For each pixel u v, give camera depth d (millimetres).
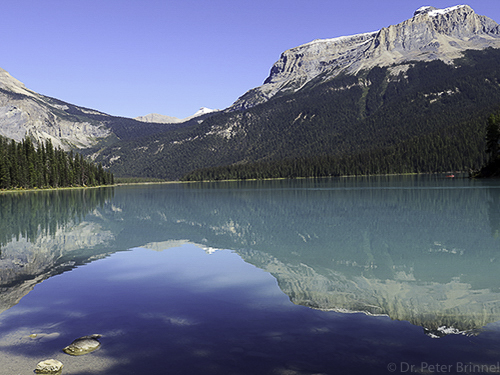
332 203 60094
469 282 16953
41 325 12297
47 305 14312
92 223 42375
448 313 12883
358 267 20109
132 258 23094
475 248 24688
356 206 53781
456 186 89438
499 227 32688
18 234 34250
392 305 13805
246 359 9633
